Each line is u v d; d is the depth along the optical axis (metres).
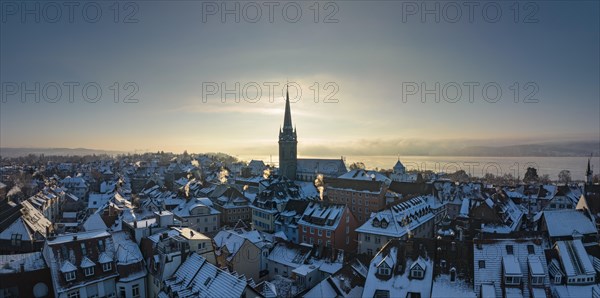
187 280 56.78
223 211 143.12
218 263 70.19
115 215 97.75
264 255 85.38
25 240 76.31
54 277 54.53
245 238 79.00
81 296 55.94
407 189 152.62
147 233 69.75
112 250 63.03
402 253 63.69
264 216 126.94
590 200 92.00
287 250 84.81
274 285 68.88
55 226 116.62
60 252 57.59
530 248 59.38
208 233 122.56
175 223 82.12
